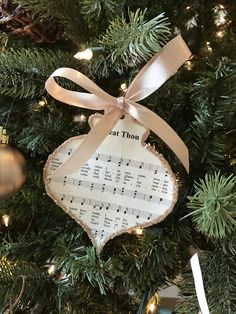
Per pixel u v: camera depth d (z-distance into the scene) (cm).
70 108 29
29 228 30
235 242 24
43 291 27
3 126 28
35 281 27
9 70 26
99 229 26
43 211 29
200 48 27
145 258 26
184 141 25
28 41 29
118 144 25
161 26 21
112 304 28
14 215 29
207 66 26
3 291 26
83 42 26
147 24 21
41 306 28
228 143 27
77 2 25
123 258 26
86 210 26
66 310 26
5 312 26
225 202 21
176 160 26
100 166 25
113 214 25
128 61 23
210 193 22
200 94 24
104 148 25
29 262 28
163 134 23
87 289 28
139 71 24
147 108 24
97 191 25
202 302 23
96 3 23
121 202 25
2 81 26
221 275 25
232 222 21
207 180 23
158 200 24
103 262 25
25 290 27
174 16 26
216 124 24
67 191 26
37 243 28
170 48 22
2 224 31
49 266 29
